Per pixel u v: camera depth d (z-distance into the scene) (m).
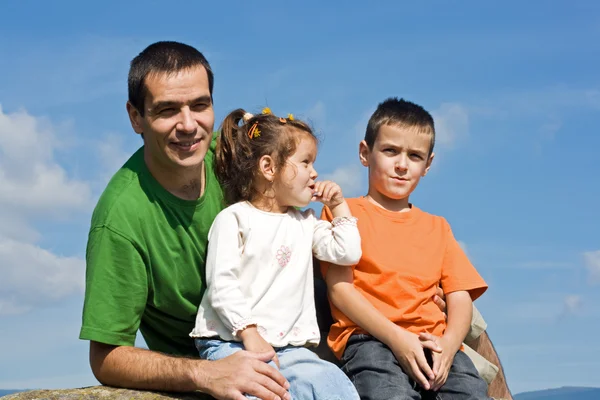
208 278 3.64
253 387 3.32
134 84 3.70
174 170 3.69
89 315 3.61
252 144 3.82
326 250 3.90
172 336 4.02
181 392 3.59
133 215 3.66
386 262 4.05
